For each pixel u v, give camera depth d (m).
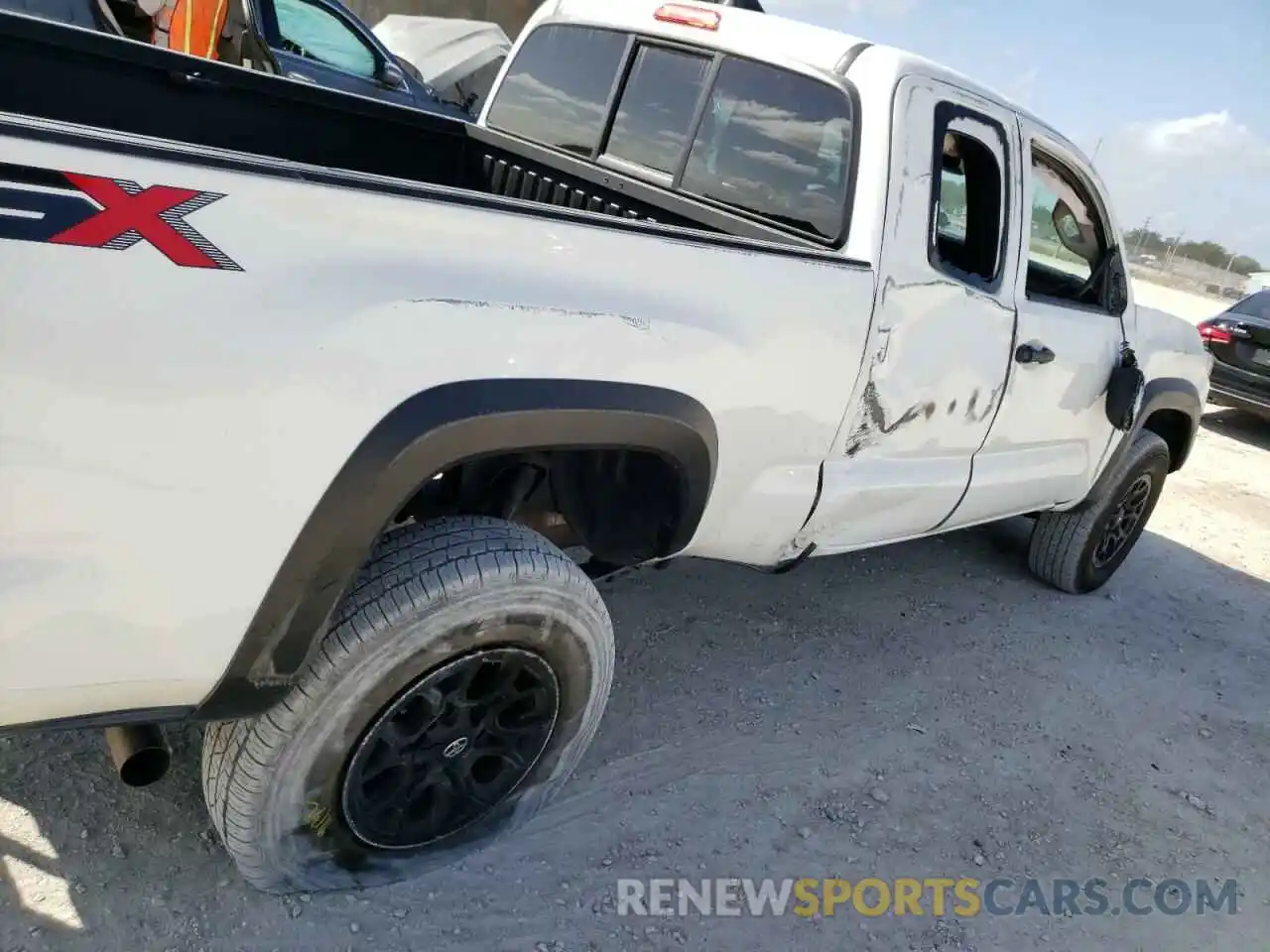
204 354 1.48
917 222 2.70
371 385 1.65
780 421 2.47
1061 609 4.56
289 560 1.66
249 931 2.07
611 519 2.55
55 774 2.32
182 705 1.72
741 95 2.92
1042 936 2.58
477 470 2.35
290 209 1.54
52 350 1.36
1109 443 4.18
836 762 3.08
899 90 2.67
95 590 1.51
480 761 2.27
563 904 2.31
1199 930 2.73
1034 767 3.30
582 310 1.92
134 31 5.70
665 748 2.95
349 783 1.99
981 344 3.06
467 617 1.95
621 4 3.31
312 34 7.36
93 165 1.35
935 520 3.37
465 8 14.85
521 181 3.53
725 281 2.20
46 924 1.98
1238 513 6.84
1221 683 4.20
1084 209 3.63
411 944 2.13
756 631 3.72
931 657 3.83
